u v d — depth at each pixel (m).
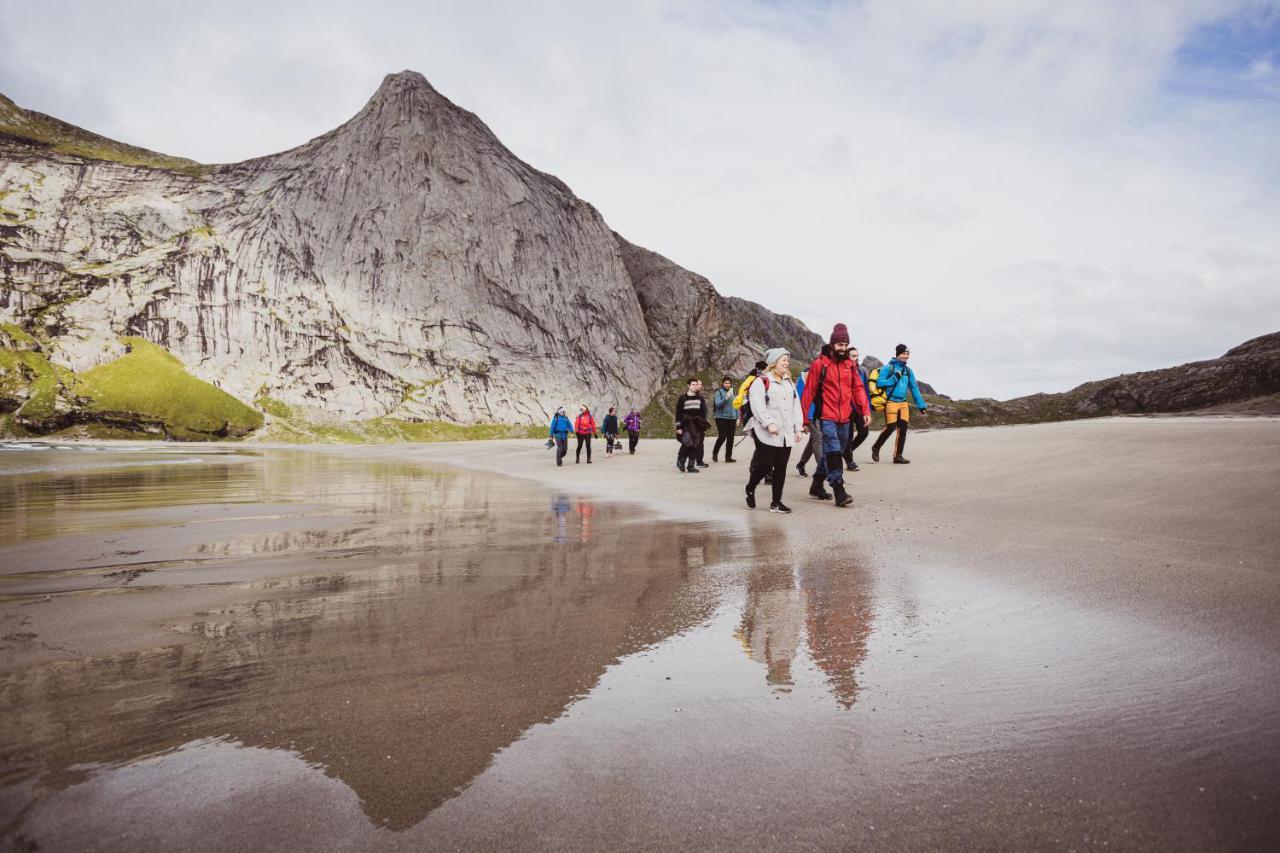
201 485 12.52
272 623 3.39
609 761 2.01
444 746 2.10
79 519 7.55
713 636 3.17
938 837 1.64
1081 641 2.95
